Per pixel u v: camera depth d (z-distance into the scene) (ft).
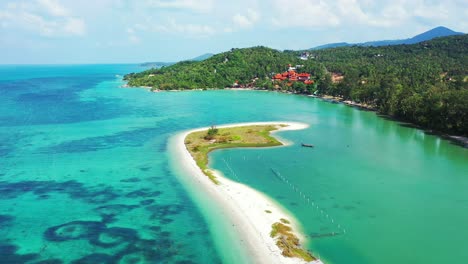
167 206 234.17
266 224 208.85
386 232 205.57
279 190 262.26
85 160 330.13
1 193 254.47
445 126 464.24
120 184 271.90
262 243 189.06
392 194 260.62
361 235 201.26
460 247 192.65
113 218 218.79
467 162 343.05
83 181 278.46
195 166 311.27
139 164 318.24
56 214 223.71
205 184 270.05
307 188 267.39
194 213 224.12
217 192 255.09
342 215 224.74
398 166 325.62
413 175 302.04
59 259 177.17
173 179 281.54
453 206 242.58
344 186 273.54
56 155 345.51
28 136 421.59
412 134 460.96
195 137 414.21
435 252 187.32
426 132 474.49
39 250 184.55
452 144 412.57
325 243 192.03
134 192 256.52
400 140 426.10
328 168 314.96
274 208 230.89
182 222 213.05
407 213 230.48
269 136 423.23
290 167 315.37
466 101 439.22
